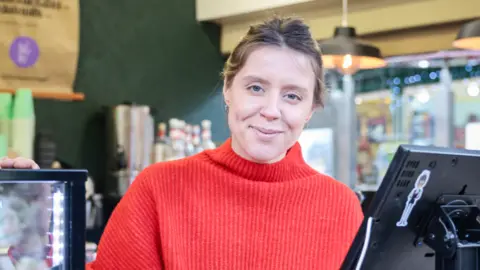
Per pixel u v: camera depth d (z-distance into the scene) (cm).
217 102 421
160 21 399
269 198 135
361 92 405
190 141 382
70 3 360
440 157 96
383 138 405
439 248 104
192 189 135
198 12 414
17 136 315
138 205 132
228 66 134
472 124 320
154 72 396
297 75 126
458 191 105
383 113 406
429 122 400
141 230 130
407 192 96
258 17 394
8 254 106
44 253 106
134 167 348
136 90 389
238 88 129
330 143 390
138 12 391
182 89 409
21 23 346
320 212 138
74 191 105
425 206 102
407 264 106
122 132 349
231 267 130
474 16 312
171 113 403
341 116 389
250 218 134
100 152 373
